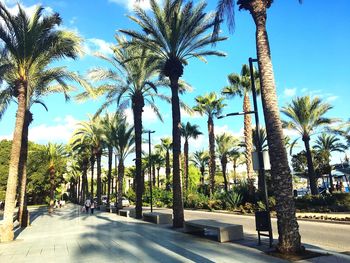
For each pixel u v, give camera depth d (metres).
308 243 11.09
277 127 9.00
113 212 35.06
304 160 48.59
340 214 20.56
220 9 12.56
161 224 18.97
